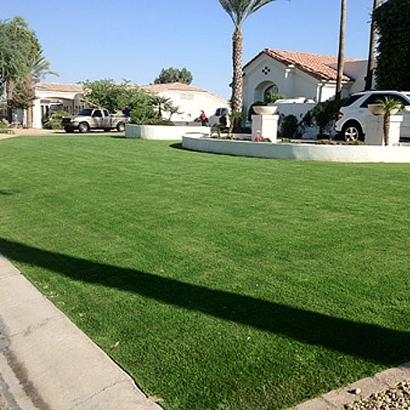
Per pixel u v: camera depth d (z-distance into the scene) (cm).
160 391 265
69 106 4816
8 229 601
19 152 1529
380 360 285
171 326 336
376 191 801
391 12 1909
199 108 4762
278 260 456
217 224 588
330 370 276
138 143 1903
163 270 439
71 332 337
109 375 284
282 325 330
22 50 3253
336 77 2423
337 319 336
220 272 429
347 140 1542
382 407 243
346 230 554
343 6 2178
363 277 409
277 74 2703
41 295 402
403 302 361
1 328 356
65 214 665
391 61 1941
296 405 247
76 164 1188
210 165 1152
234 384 267
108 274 437
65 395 273
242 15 2097
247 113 2656
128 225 595
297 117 2172
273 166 1131
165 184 877
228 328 329
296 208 670
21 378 296
